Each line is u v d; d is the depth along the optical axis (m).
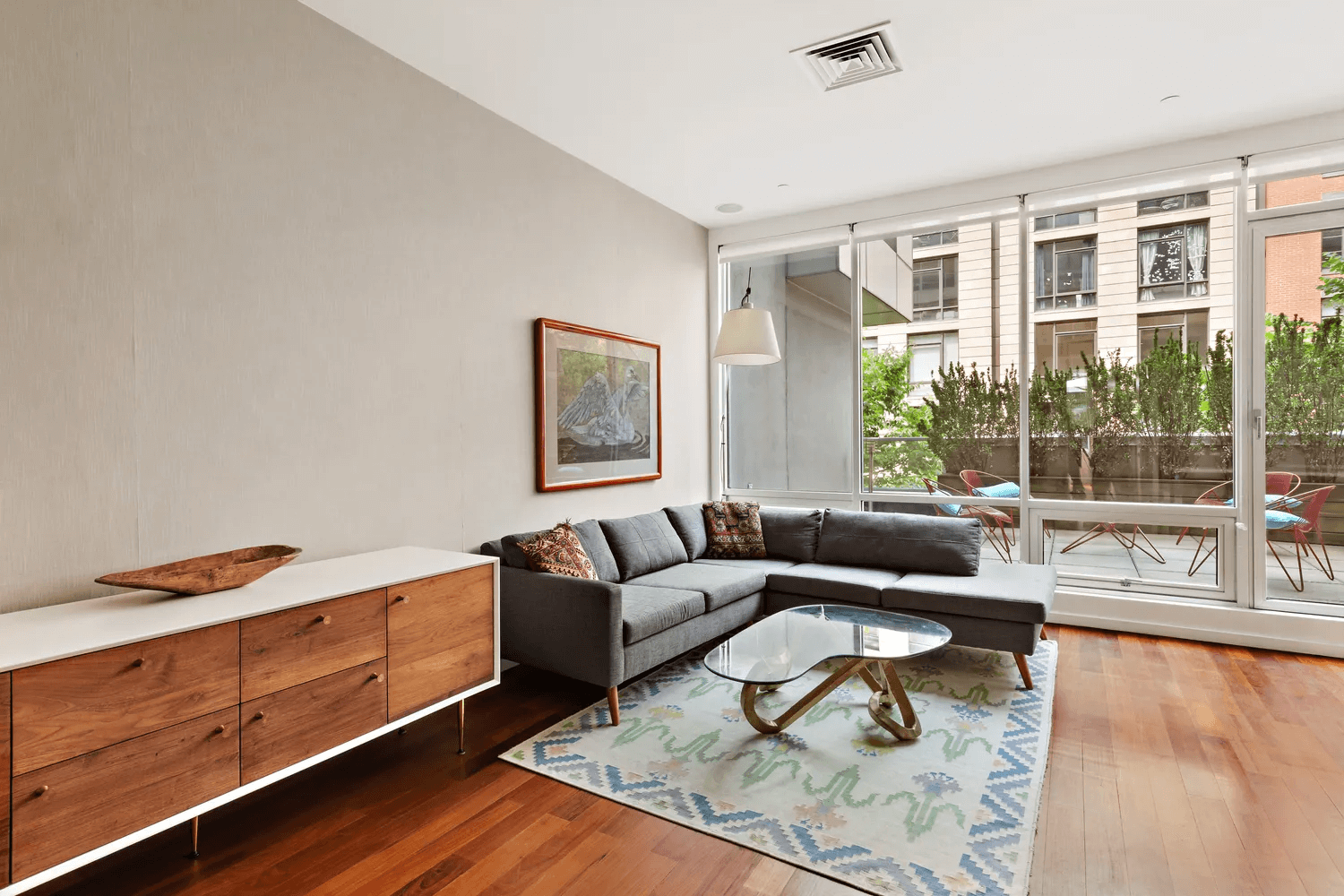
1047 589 3.51
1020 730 2.76
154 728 1.73
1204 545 4.04
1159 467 4.16
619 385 4.48
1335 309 3.69
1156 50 3.02
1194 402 4.05
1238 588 3.92
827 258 5.20
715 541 4.52
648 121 3.67
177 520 2.31
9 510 1.94
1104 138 3.93
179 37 2.31
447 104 3.30
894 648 2.63
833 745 2.65
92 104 2.10
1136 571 4.22
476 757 2.57
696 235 5.45
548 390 3.89
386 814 2.18
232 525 2.46
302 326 2.69
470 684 2.66
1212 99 3.47
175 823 1.77
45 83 2.00
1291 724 2.78
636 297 4.70
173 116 2.30
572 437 4.07
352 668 2.22
